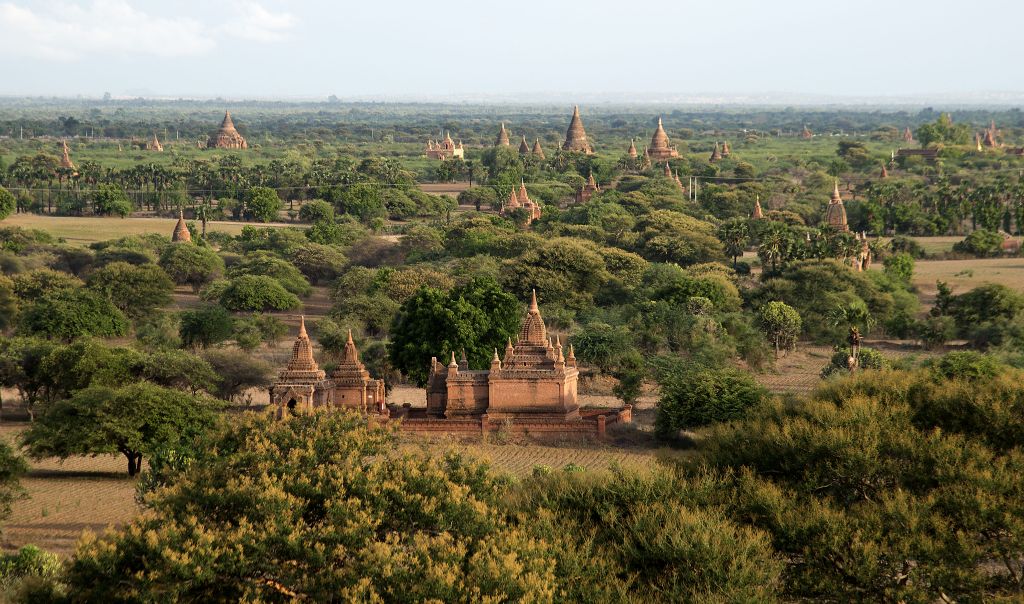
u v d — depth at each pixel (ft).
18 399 355.56
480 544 147.43
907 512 161.38
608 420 302.25
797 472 186.70
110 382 311.88
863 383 220.43
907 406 200.23
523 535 151.02
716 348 382.63
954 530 164.35
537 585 136.26
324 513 156.66
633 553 155.12
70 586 146.61
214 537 142.31
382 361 376.68
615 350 362.74
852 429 186.09
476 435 293.43
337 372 307.99
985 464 175.52
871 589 157.38
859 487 180.86
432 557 142.41
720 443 203.00
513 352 304.30
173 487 161.58
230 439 186.70
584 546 154.51
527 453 280.10
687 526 154.92
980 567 176.14
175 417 263.49
